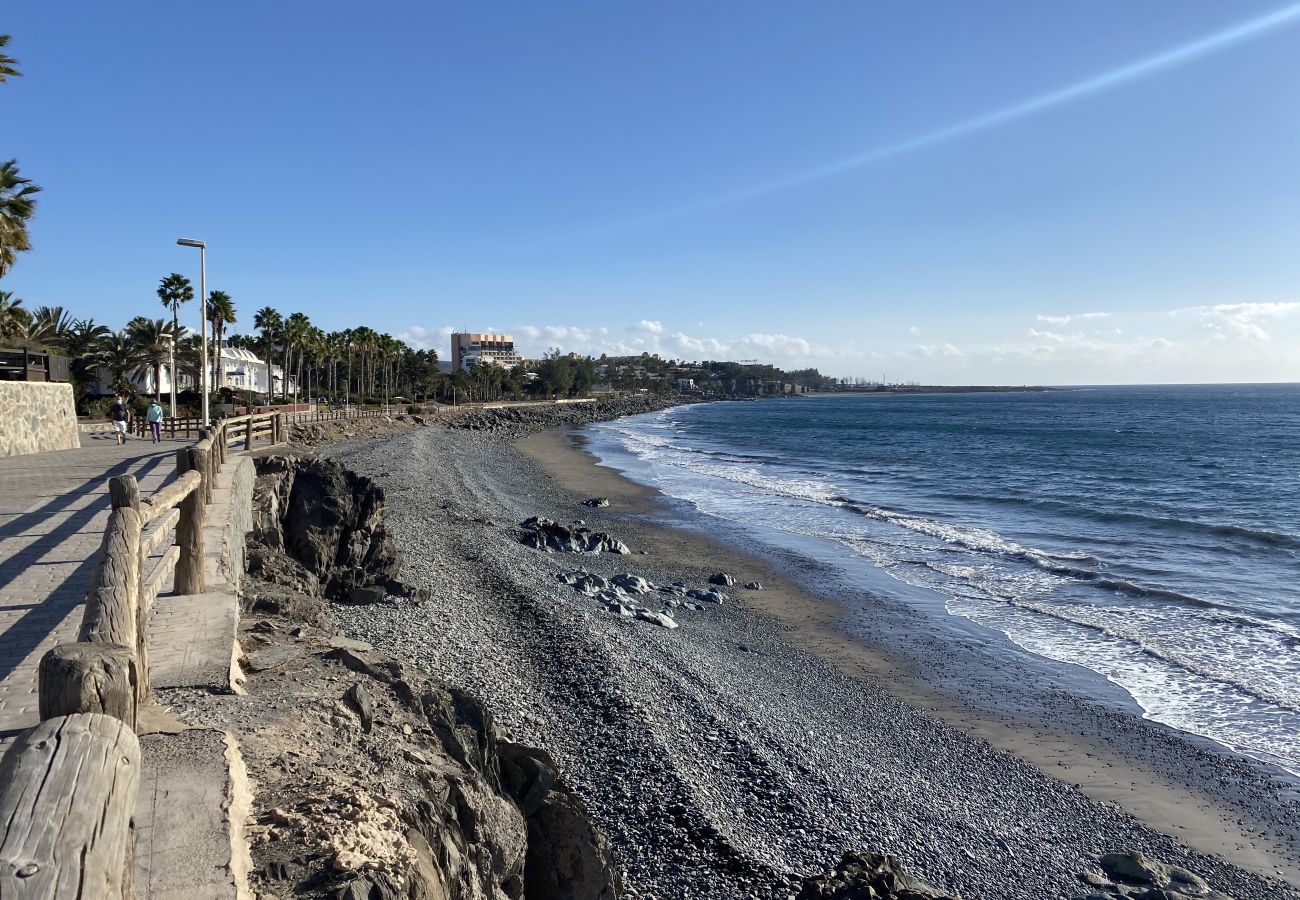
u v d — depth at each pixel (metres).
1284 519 37.28
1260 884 11.20
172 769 4.80
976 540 32.31
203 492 9.59
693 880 9.79
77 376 56.84
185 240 29.61
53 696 2.88
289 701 6.96
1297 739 15.14
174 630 7.88
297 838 4.65
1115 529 34.94
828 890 9.28
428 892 4.96
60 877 1.79
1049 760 14.38
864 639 20.53
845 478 54.00
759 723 14.50
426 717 7.92
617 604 21.34
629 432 106.31
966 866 11.03
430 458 49.81
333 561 18.23
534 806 8.80
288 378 82.50
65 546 11.63
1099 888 10.80
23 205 25.47
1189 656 19.12
